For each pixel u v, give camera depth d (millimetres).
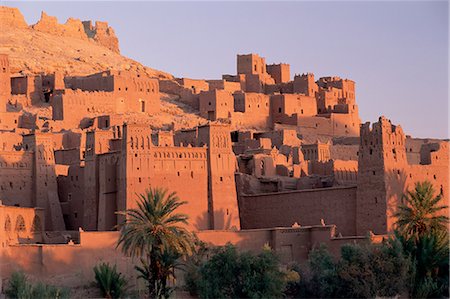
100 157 111562
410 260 92312
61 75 169750
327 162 124625
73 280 91375
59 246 92125
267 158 125250
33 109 164000
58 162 129500
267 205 112750
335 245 97750
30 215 107875
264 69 195375
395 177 105688
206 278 90062
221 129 112375
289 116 172250
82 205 115938
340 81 190375
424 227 96188
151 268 89938
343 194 107250
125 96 165000
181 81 185125
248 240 98438
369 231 100688
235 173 115688
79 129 147625
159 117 166375
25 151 116938
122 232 92000
